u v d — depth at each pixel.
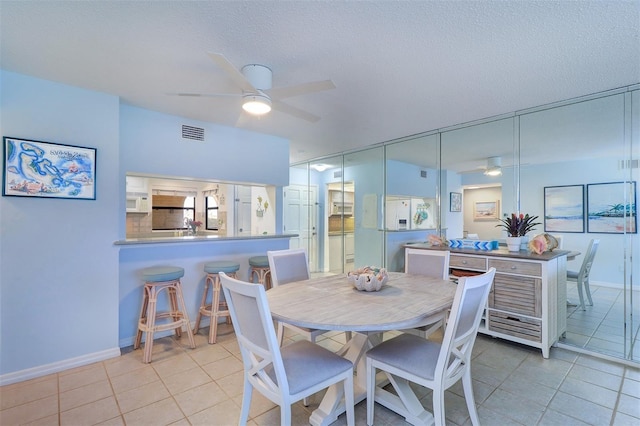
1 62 2.13
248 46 1.93
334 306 1.74
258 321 1.44
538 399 2.01
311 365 1.60
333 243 5.70
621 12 1.59
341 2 1.53
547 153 3.04
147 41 1.88
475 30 1.76
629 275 2.64
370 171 4.96
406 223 4.38
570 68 2.21
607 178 2.73
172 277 2.74
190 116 3.32
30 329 2.31
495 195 3.41
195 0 1.52
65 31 1.77
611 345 2.68
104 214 2.64
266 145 4.09
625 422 1.78
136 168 3.05
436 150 3.96
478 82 2.44
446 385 1.56
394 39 1.85
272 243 4.04
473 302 1.59
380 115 3.26
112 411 1.90
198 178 3.56
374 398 1.91
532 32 1.78
